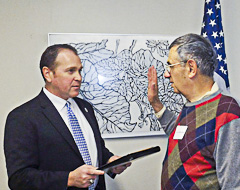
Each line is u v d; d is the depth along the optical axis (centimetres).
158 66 227
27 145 144
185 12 234
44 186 139
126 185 223
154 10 229
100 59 218
